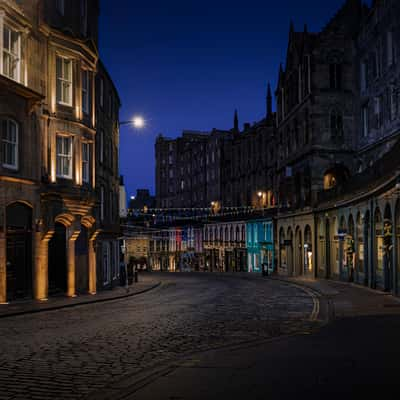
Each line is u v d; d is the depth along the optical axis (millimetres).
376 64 38625
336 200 38031
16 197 23062
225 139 82375
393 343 11984
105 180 36719
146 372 9328
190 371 9250
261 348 11562
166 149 111875
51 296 26031
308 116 46031
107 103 37812
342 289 30312
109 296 27000
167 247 98875
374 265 29562
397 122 33781
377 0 37844
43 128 25375
